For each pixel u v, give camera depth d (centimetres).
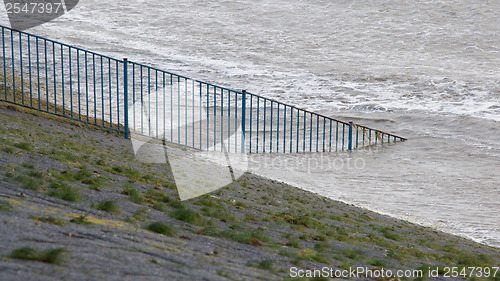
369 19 13662
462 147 5481
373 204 3531
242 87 8262
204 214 1983
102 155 2764
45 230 1180
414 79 8712
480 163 4947
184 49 11256
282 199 2883
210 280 1093
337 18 13938
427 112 6881
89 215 1484
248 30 13188
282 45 11812
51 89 6347
